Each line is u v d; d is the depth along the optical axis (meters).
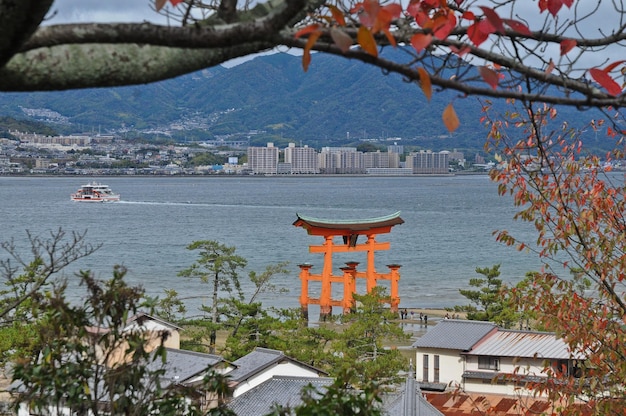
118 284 7.48
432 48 3.66
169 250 111.56
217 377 7.93
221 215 179.00
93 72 3.28
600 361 11.88
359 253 116.38
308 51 3.11
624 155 11.17
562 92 3.67
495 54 3.68
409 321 66.69
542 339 42.78
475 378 41.59
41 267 31.50
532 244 118.69
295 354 40.03
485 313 55.16
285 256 108.88
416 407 24.23
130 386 7.77
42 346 7.84
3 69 3.12
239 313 47.81
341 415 6.32
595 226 11.36
